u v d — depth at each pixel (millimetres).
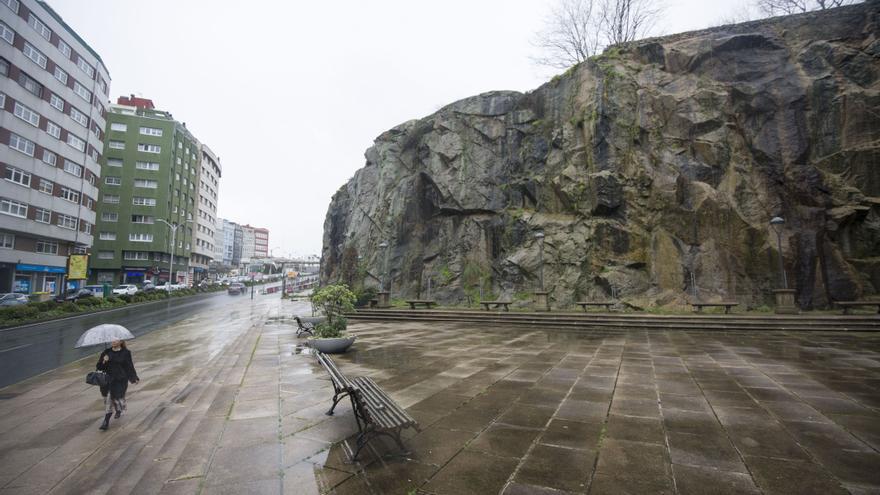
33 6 34688
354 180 42062
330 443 4102
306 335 13922
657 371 7582
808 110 20672
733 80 22625
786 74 21562
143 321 21516
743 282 19375
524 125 28359
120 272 54844
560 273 22984
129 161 56438
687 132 22375
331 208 46750
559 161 25578
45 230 36438
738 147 21531
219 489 3141
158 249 56312
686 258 20516
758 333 13273
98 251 54156
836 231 19000
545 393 6012
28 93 34312
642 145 22969
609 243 22094
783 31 22859
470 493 3033
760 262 19266
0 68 31547
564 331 14797
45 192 36438
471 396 5871
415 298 28359
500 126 29172
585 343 11539
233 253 141625
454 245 28328
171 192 59562
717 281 19688
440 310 20828
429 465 3543
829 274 18375
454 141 30109
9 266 33406
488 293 25781
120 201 55562
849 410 5062
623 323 15602
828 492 2992
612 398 5707
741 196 20531
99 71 44406
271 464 3600
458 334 13969
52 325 20172
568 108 26328
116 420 5348
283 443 4113
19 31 33281
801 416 4836
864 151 19172
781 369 7660
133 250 55375
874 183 18922
